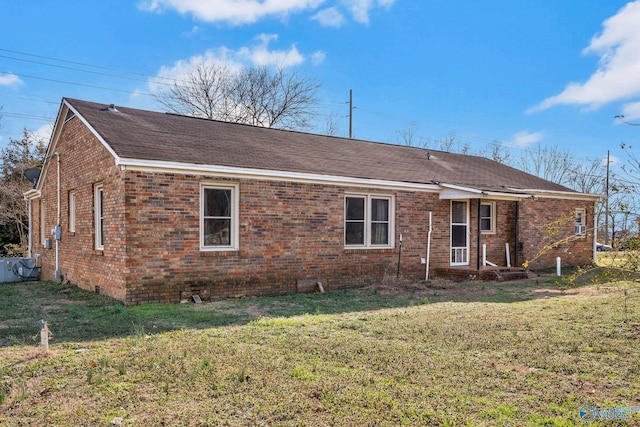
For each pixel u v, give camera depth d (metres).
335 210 12.27
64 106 12.89
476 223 15.80
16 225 26.81
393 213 13.50
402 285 12.34
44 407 4.10
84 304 9.48
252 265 10.87
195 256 10.08
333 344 6.09
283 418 3.85
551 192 17.73
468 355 5.61
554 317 7.88
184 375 4.84
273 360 5.37
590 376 4.84
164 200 9.70
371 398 4.23
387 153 16.80
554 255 18.09
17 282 14.66
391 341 6.28
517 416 3.86
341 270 12.37
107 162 10.25
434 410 3.98
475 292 11.35
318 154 13.81
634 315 7.95
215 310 8.88
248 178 10.80
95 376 4.82
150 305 9.30
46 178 15.57
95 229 11.24
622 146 6.95
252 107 35.38
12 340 6.47
